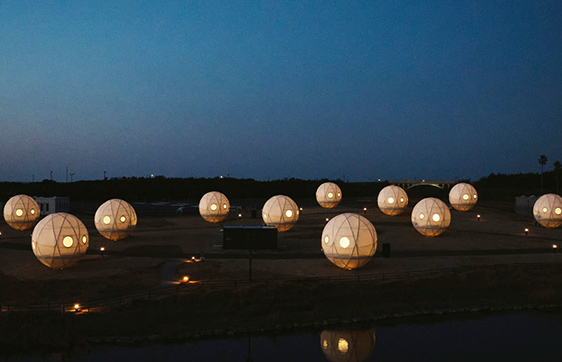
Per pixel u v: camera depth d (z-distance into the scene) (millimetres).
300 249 48969
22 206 60344
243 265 41188
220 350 26781
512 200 120125
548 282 38094
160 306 31234
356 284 35750
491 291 36781
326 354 26469
